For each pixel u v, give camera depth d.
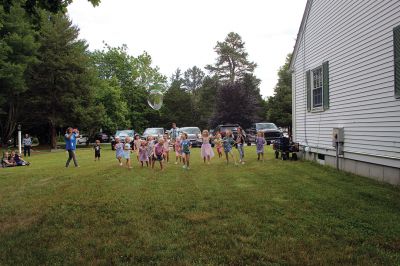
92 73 36.34
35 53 31.38
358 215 5.96
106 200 7.57
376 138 9.24
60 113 34.53
